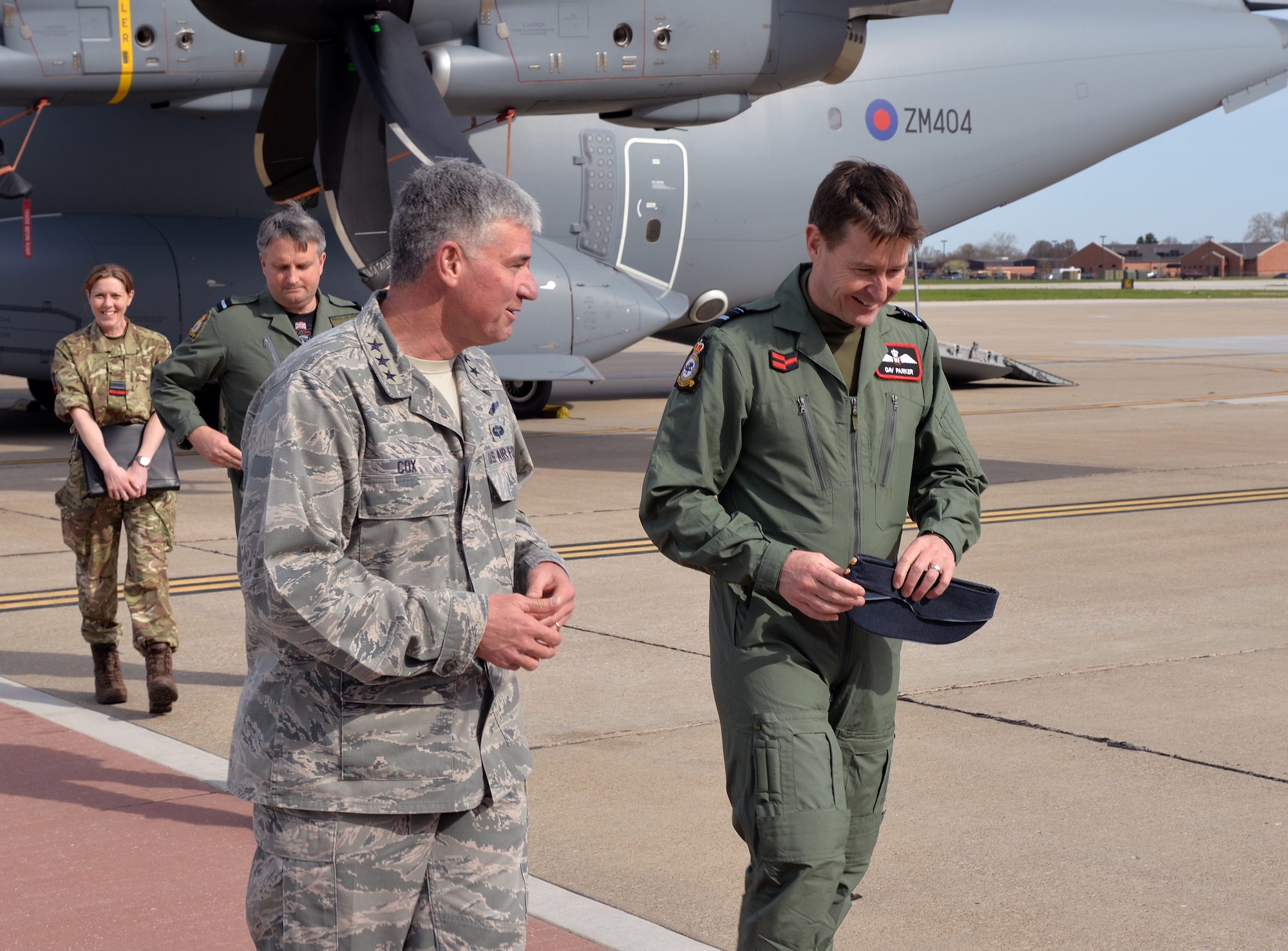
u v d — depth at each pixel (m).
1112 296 75.00
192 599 7.11
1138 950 3.23
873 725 2.73
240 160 14.05
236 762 2.11
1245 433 14.62
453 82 10.82
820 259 2.64
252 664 2.14
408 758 2.06
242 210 14.27
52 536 8.88
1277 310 52.81
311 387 2.00
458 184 2.07
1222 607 6.94
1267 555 8.28
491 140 14.49
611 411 17.39
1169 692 5.46
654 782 4.44
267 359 4.41
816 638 2.64
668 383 21.72
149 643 5.09
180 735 4.92
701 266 15.95
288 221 4.35
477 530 2.15
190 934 3.30
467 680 2.12
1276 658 5.98
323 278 14.30
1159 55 18.12
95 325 5.10
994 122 17.25
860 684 2.70
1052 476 11.56
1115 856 3.81
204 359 4.42
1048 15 17.64
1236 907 3.48
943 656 6.05
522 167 14.70
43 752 4.70
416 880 2.11
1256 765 4.59
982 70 17.09
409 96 10.17
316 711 2.04
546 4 10.96
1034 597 7.17
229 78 11.81
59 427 15.49
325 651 1.96
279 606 1.94
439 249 2.06
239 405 4.48
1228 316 46.91
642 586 7.47
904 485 2.78
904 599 2.54
